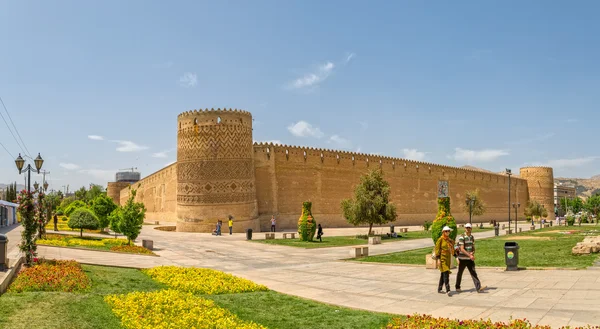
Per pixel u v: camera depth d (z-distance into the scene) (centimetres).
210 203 3938
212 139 4006
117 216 2777
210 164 3984
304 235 3056
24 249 1363
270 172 4459
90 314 889
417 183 5888
